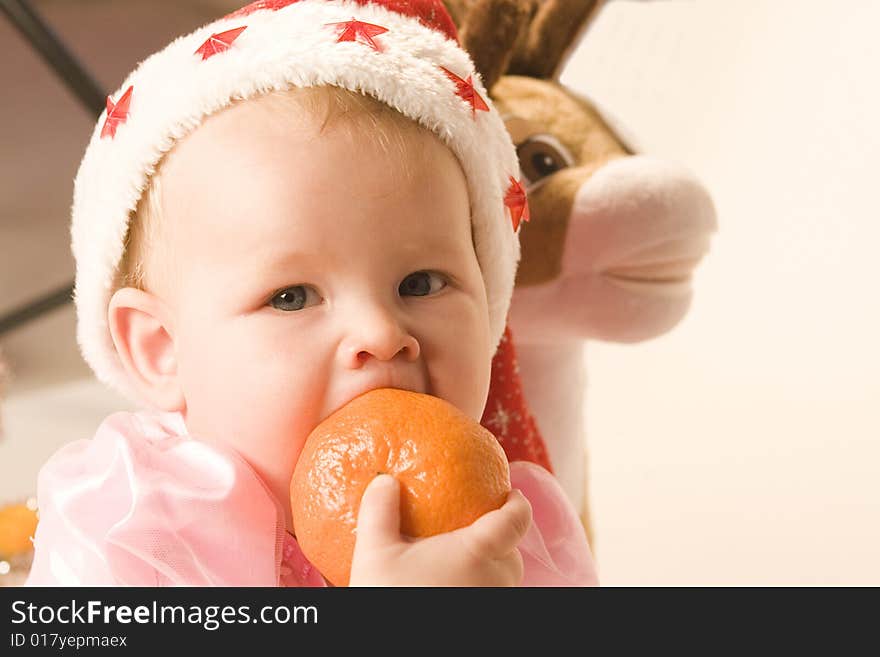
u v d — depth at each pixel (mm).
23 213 2805
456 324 767
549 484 991
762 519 1584
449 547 615
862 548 1500
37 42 1516
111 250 837
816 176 1787
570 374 1234
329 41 784
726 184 1809
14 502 1727
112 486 764
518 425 1061
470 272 789
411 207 748
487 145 861
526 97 1166
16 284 2500
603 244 1086
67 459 823
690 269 1153
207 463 749
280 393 721
